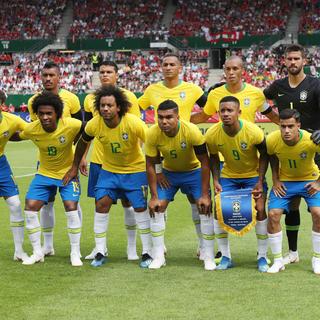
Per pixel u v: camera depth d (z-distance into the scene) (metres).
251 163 8.79
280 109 9.70
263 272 8.34
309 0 55.66
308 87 9.39
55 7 60.69
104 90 8.62
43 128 8.90
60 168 9.16
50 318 6.36
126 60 54.53
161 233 8.76
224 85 9.86
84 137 8.96
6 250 9.98
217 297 7.06
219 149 8.70
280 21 55.16
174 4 59.72
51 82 9.91
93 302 6.91
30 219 8.98
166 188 8.91
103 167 9.16
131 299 7.02
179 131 8.55
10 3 61.22
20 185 18.39
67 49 56.84
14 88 52.88
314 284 7.64
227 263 8.66
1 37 58.31
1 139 9.12
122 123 8.73
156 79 51.47
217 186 8.73
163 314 6.46
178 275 8.21
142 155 9.21
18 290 7.44
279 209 8.44
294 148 8.40
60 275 8.23
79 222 9.02
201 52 53.88
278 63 51.00
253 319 6.27
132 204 9.04
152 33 56.16
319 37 52.66
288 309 6.59
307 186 8.45
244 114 9.64
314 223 8.34
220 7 57.81
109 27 58.06
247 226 8.40
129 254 9.38
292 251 9.02
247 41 53.72
